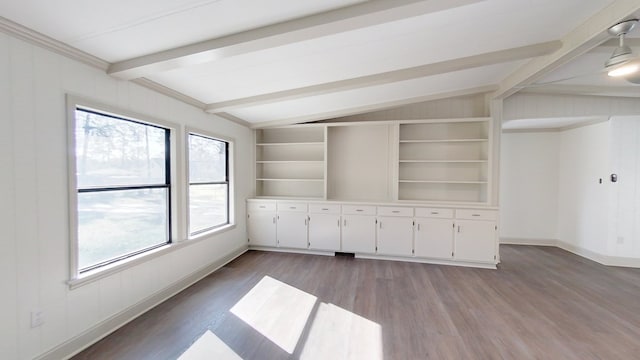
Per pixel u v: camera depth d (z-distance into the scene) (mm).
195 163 3564
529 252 4688
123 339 2160
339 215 4395
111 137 2424
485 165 4168
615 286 3258
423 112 4578
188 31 1827
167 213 3033
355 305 2750
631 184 4020
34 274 1773
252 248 4816
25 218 1729
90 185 2242
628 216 4023
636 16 1864
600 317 2539
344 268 3846
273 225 4648
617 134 4059
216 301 2824
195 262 3369
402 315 2557
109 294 2273
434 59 2725
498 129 4000
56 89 1890
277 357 1963
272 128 5082
